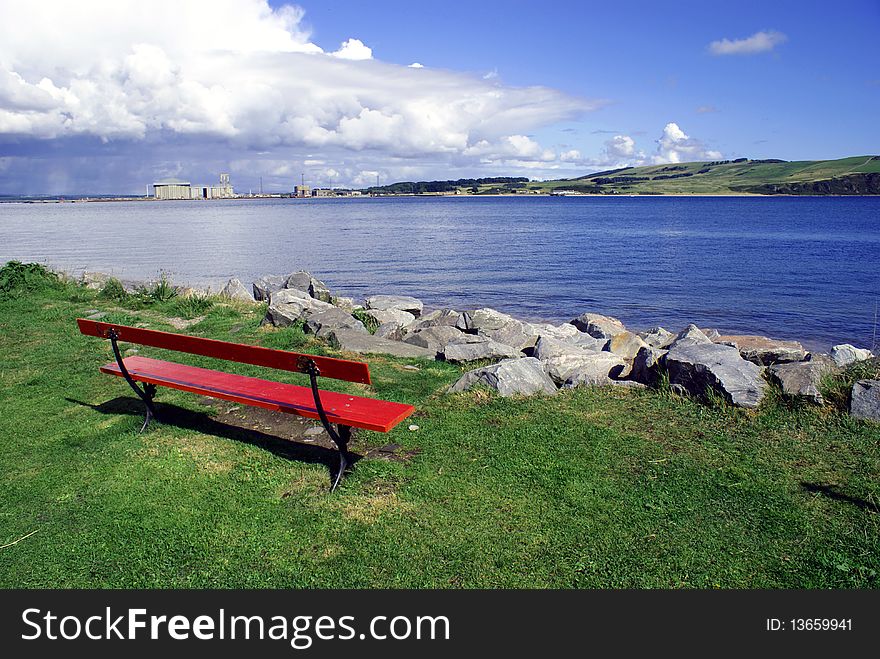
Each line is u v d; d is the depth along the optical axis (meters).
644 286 27.00
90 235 55.69
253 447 6.26
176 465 5.85
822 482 5.31
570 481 5.38
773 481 5.34
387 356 10.23
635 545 4.46
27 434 6.63
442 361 10.05
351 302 18.59
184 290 17.02
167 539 4.62
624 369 8.80
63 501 5.19
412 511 4.94
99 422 6.99
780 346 10.48
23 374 8.88
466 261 36.00
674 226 72.25
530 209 132.50
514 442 6.20
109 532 4.73
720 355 7.50
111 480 5.55
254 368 9.47
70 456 6.07
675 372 7.57
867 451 5.82
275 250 41.84
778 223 77.25
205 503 5.13
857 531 4.57
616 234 59.47
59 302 14.27
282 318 11.94
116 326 6.86
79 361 9.57
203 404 7.61
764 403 6.82
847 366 7.65
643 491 5.21
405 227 69.44
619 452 5.96
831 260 37.09
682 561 4.27
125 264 33.22
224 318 12.91
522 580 4.13
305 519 4.86
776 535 4.55
